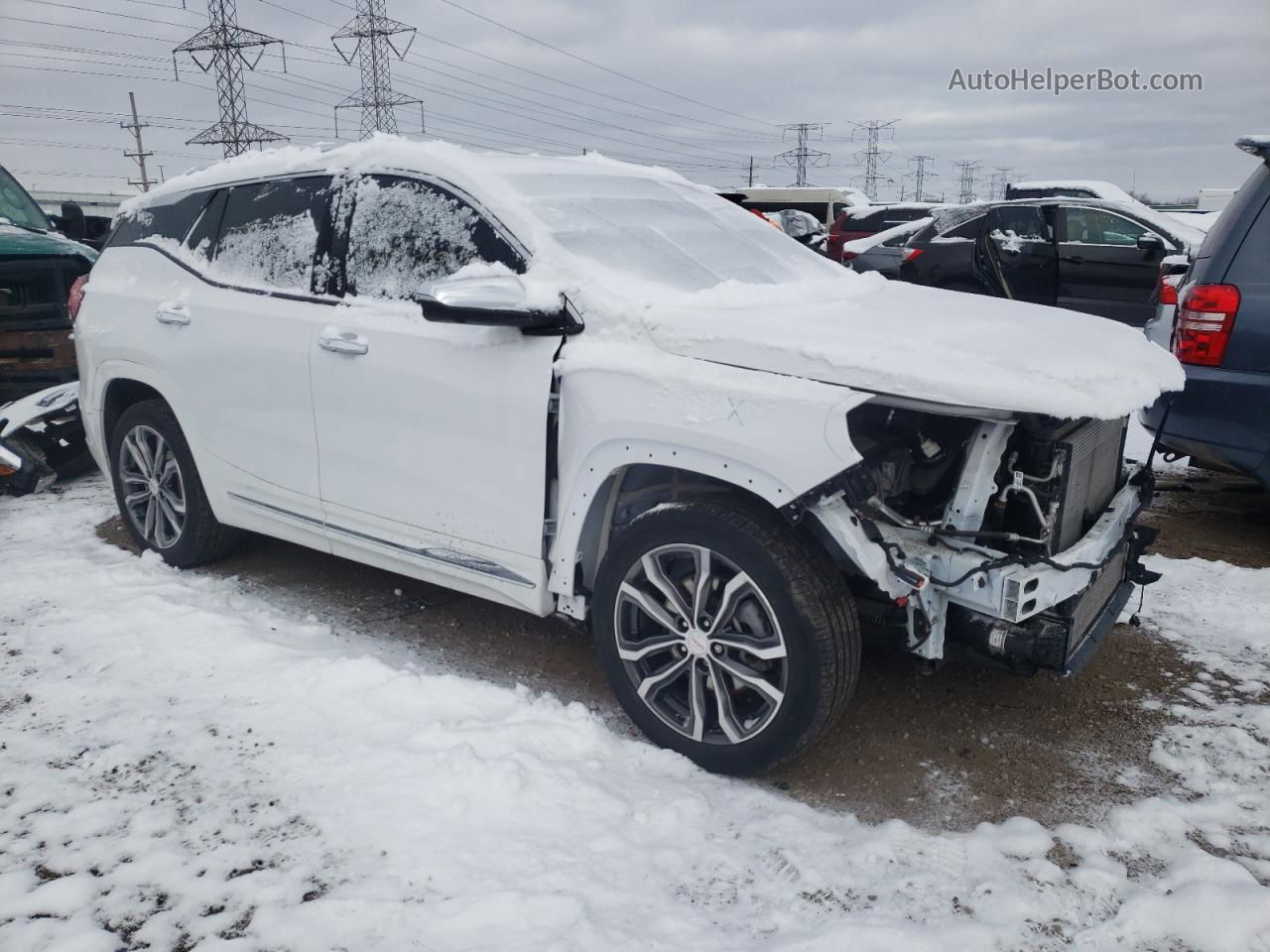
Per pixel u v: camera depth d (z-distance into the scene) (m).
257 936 2.31
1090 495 3.15
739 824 2.77
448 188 3.53
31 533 5.19
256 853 2.60
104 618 3.96
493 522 3.31
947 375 2.61
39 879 2.51
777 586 2.76
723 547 2.85
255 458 4.05
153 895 2.45
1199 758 3.14
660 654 3.14
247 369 3.97
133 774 2.95
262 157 4.30
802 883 2.52
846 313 3.24
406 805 2.78
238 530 4.58
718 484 3.08
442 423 3.37
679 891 2.49
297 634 3.93
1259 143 4.69
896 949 2.26
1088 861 2.62
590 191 3.74
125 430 4.63
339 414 3.67
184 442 4.41
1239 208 4.77
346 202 3.82
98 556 4.80
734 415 2.76
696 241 3.74
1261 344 4.62
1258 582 4.45
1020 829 2.75
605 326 3.07
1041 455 2.81
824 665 2.76
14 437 5.83
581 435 3.05
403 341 3.46
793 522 2.72
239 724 3.22
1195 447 4.90
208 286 4.23
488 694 3.38
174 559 4.61
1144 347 3.35
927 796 2.95
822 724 2.82
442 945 2.27
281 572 4.64
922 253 10.92
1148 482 3.52
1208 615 4.18
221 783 2.90
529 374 3.15
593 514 3.16
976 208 11.12
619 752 3.11
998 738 3.28
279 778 2.92
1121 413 2.70
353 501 3.72
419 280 3.54
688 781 2.98
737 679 2.94
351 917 2.35
